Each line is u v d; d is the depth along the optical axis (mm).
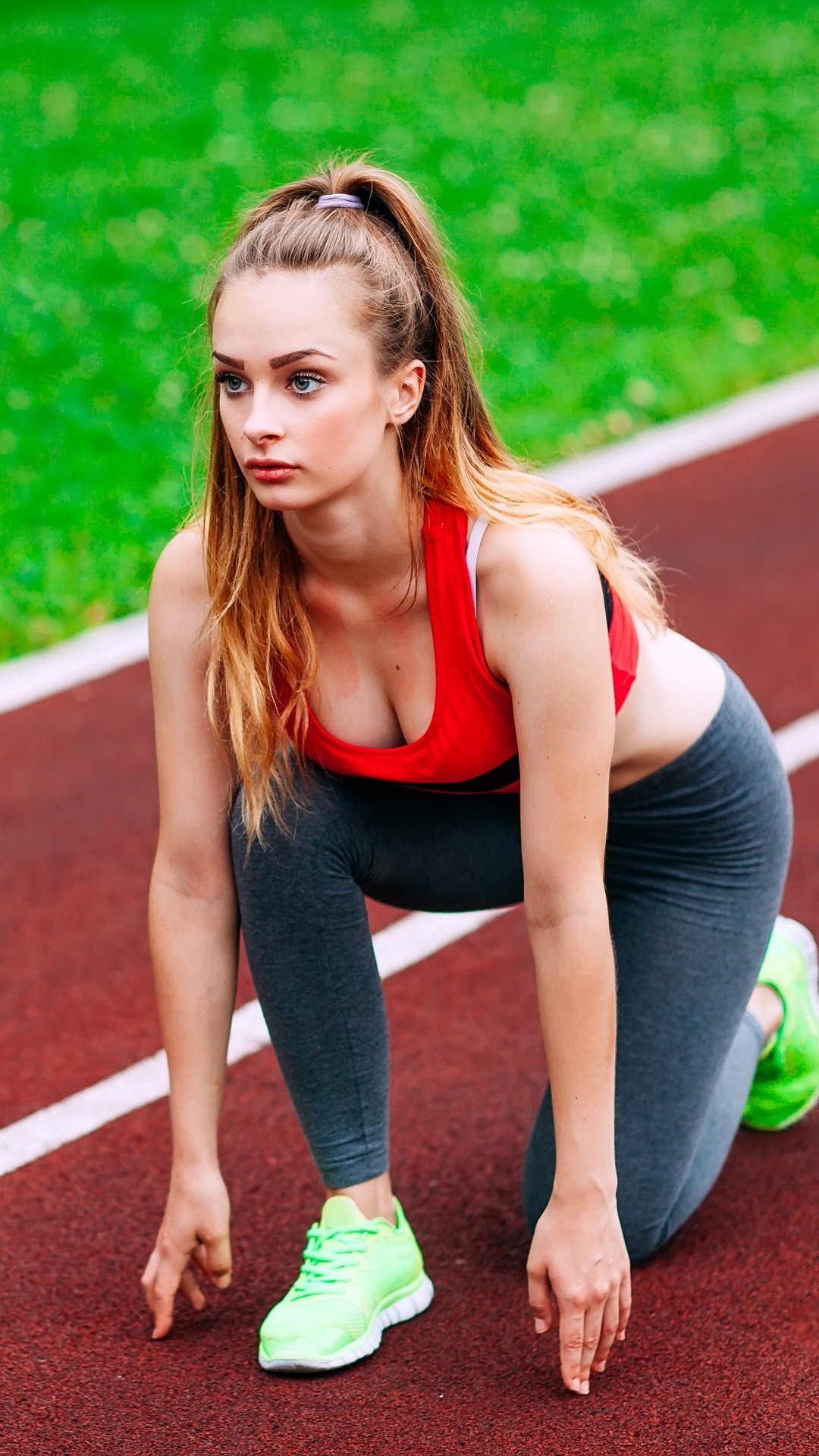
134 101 18484
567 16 22609
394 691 3273
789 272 13750
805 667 7391
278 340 2889
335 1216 3600
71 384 10562
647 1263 3844
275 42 21219
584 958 3156
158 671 3375
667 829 3611
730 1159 4250
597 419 10906
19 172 15641
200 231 13797
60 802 6488
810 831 6000
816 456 10281
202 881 3471
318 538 3096
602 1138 3215
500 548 3064
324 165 3191
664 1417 3346
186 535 3342
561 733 3088
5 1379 3514
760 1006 4098
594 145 16688
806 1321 3623
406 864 3525
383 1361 3539
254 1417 3377
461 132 16875
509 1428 3324
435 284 3076
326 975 3473
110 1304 3768
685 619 7930
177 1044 3488
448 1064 4688
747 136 17188
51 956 5406
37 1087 4668
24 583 8344
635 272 13367
